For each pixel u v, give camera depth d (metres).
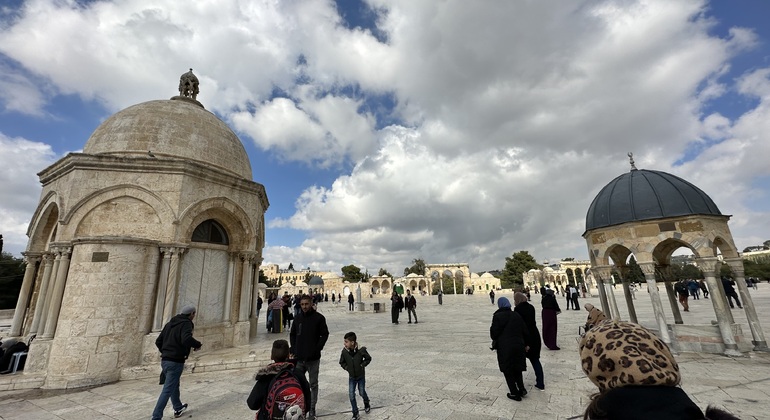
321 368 10.38
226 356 11.57
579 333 13.78
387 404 6.88
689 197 10.64
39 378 9.31
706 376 7.81
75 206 11.42
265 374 4.03
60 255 11.03
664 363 1.56
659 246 13.66
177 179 12.46
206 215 13.49
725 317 9.75
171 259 11.80
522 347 6.90
